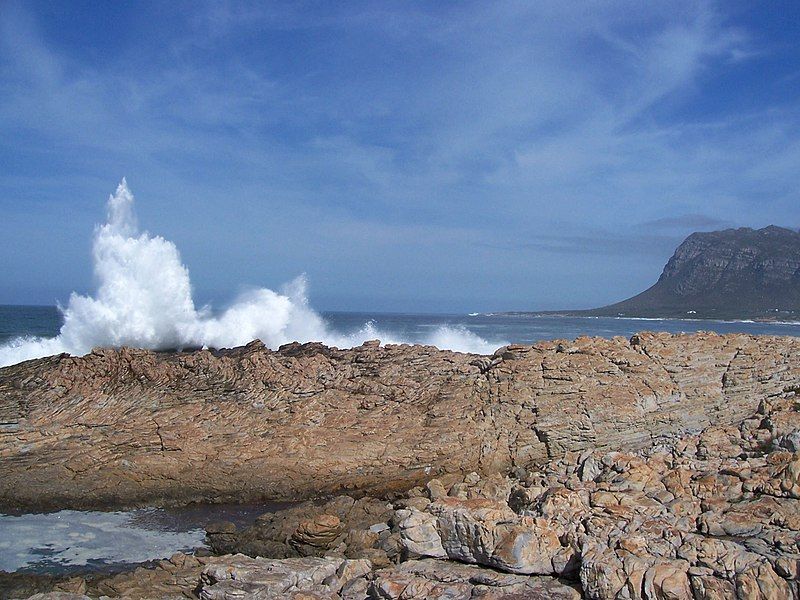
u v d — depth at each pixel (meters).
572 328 87.25
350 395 20.39
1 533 15.95
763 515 10.94
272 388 20.08
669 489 12.68
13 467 18.00
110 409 19.14
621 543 10.36
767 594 9.04
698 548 10.02
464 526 11.42
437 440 19.14
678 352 20.45
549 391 19.59
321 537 14.37
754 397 18.94
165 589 12.36
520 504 14.18
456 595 10.20
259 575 11.55
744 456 14.59
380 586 10.53
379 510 15.90
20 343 32.06
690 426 18.50
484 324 98.56
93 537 15.76
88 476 18.12
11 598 12.73
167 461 18.42
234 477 18.52
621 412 18.88
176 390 19.81
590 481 14.31
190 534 15.98
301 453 18.86
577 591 10.15
